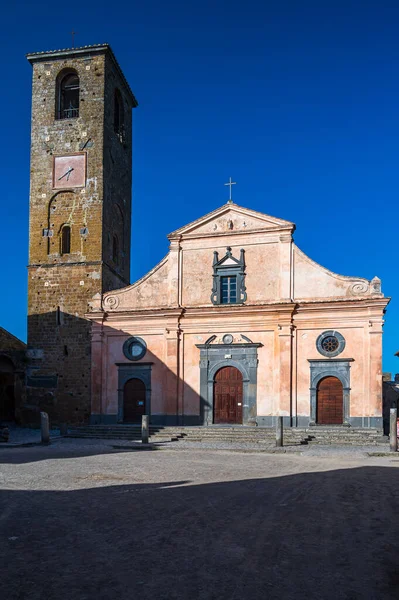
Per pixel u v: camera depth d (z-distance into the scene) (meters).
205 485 15.60
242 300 34.84
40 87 41.75
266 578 7.68
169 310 35.62
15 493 14.22
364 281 32.91
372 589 7.34
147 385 35.84
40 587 7.29
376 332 31.95
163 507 12.41
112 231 41.50
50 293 39.28
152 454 24.69
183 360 35.53
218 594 7.07
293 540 9.68
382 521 11.16
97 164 39.84
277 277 34.50
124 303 37.22
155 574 7.82
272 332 34.06
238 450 26.12
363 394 31.95
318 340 33.00
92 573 7.86
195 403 35.00
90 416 36.59
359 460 22.59
